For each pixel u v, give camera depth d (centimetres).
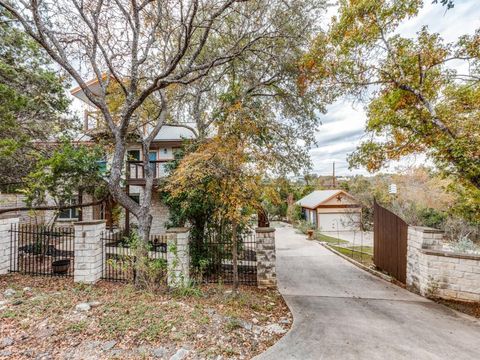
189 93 939
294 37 738
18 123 790
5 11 745
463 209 643
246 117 562
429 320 461
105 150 888
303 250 1261
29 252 698
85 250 579
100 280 600
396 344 373
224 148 521
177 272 592
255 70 862
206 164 521
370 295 605
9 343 311
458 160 495
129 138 955
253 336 381
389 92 628
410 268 649
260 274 648
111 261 575
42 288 525
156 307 427
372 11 598
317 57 735
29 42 805
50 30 626
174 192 577
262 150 568
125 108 650
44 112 878
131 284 555
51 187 745
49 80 843
